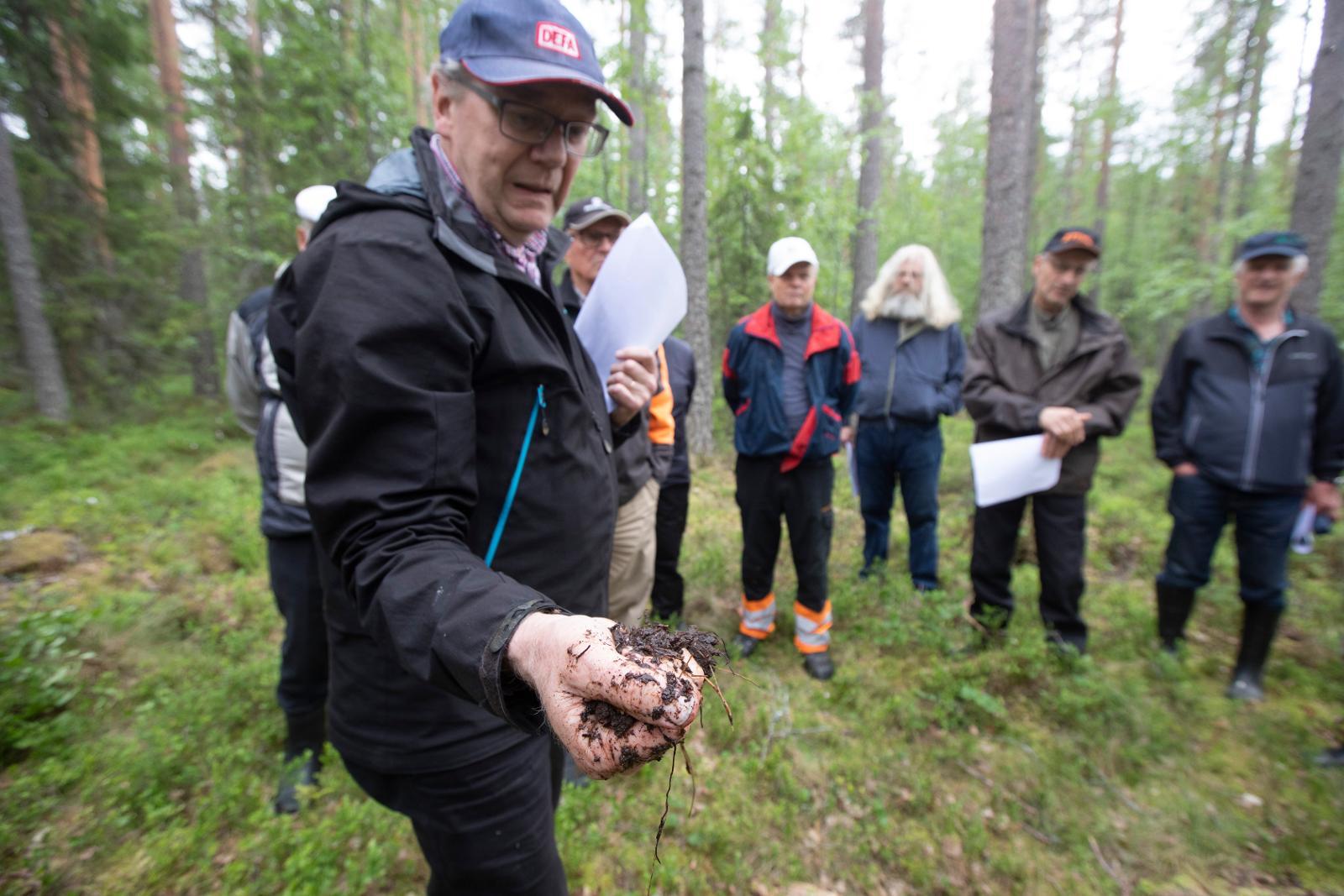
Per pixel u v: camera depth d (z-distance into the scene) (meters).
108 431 7.71
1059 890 2.11
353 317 0.88
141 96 8.73
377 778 1.24
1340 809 2.39
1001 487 3.04
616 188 10.63
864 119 11.30
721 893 2.07
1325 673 3.24
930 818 2.37
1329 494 2.93
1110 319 3.05
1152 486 6.26
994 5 6.79
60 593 3.54
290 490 2.16
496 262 1.12
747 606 3.46
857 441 4.13
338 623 1.18
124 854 2.02
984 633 3.32
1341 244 8.27
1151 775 2.57
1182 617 3.34
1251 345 2.99
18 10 7.26
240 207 9.23
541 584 1.16
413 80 9.63
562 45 1.03
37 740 2.41
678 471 3.45
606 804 2.37
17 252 7.32
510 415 1.08
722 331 8.55
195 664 2.99
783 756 2.62
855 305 11.30
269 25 9.22
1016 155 6.79
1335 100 5.44
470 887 1.24
